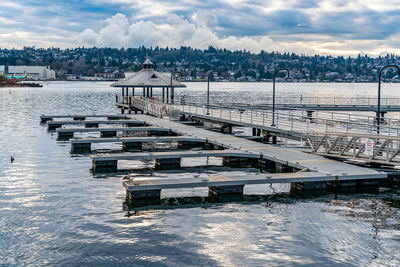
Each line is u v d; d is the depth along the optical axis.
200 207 19.88
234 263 14.00
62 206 19.69
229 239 15.97
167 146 37.28
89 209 19.31
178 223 17.66
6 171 26.77
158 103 58.97
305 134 30.91
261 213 19.05
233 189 22.00
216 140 34.97
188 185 21.31
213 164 30.00
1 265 13.70
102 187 23.17
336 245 15.41
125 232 16.55
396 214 18.95
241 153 29.27
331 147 27.53
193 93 184.12
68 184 23.72
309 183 22.72
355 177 22.94
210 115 47.31
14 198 20.83
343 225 17.47
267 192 22.62
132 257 14.38
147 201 20.70
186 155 28.91
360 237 16.14
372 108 59.75
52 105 92.00
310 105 62.44
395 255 14.58
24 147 35.97
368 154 24.88
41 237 15.97
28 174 26.03
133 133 45.97
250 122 39.97
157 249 15.02
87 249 14.97
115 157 27.98
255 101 116.25
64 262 13.98
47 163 29.47
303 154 29.00
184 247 15.21
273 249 15.09
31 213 18.62
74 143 35.00
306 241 15.78
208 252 14.82
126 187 21.00
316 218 18.36
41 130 47.50
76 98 124.56
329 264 13.93
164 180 21.84
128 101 66.88
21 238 15.86
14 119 59.53
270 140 41.00
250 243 15.60
